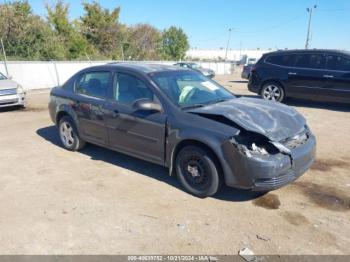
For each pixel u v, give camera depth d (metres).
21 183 4.23
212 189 3.67
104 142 4.84
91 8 36.25
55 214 3.44
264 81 9.94
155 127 4.01
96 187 4.10
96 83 4.94
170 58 50.78
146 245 2.91
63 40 30.64
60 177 4.41
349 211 3.52
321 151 5.51
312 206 3.61
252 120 3.53
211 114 3.62
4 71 15.59
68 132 5.52
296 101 10.64
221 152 3.45
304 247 2.88
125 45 39.97
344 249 2.86
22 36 23.88
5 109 9.87
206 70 26.75
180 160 3.89
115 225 3.23
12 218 3.37
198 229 3.16
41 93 14.66
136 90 4.33
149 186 4.12
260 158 3.32
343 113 8.73
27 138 6.41
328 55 8.86
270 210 3.53
